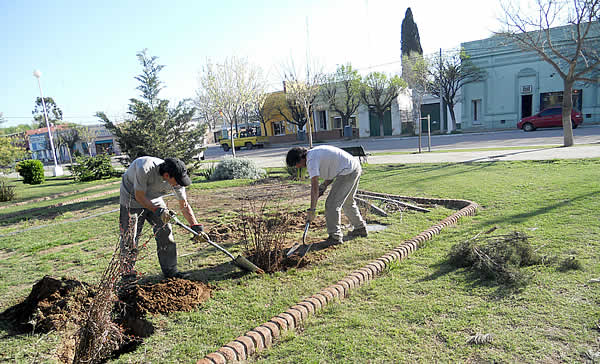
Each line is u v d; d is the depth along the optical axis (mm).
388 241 4785
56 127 44906
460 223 5332
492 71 27875
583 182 7137
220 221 6543
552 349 2463
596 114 25312
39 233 6758
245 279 3902
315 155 4500
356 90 31531
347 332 2852
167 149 10938
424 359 2473
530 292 3193
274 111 38906
